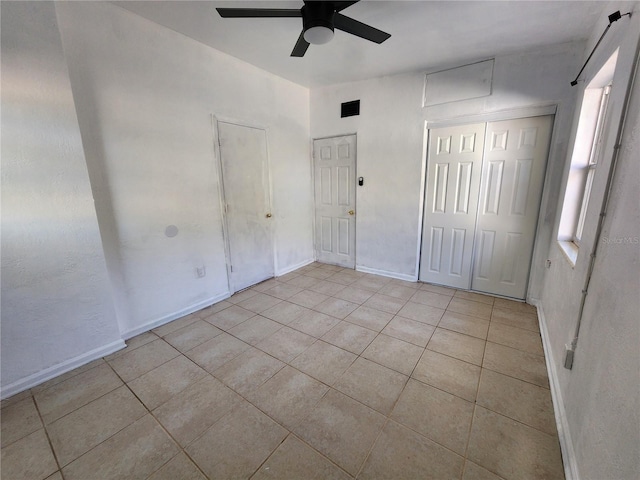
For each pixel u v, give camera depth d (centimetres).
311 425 155
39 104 171
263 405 169
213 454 139
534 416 158
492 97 280
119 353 220
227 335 244
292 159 387
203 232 288
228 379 191
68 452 141
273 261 379
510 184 287
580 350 141
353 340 234
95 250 204
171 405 170
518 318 265
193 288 285
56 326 192
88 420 160
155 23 229
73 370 201
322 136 400
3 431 153
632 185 107
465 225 319
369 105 354
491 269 312
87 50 197
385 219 370
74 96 194
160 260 255
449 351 217
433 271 351
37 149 173
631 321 92
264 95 332
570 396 144
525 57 260
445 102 305
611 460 93
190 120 263
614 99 141
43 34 169
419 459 135
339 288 345
